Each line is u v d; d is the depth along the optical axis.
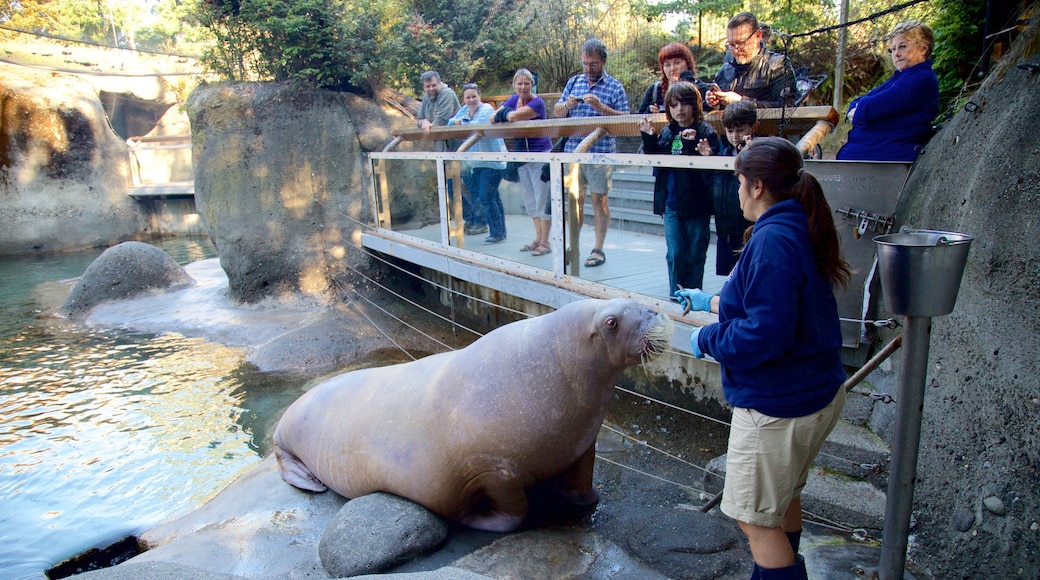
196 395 7.36
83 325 10.27
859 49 8.49
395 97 11.18
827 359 2.48
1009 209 3.13
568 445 3.53
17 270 15.37
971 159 3.58
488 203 6.74
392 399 3.95
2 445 6.37
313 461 4.37
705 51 11.75
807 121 4.56
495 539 3.69
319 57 10.34
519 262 6.47
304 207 10.26
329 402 4.36
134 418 6.85
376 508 3.69
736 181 4.17
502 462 3.52
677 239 4.67
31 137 17.78
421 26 12.02
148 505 5.24
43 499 5.42
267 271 10.30
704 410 5.44
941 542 3.26
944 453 3.42
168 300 11.02
